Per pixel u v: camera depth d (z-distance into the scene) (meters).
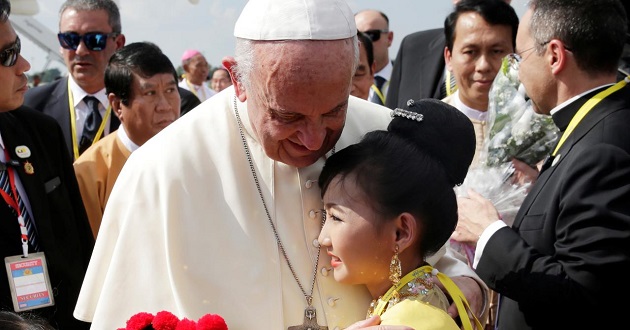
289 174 2.18
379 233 1.91
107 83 3.86
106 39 4.78
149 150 2.23
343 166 1.95
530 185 2.88
